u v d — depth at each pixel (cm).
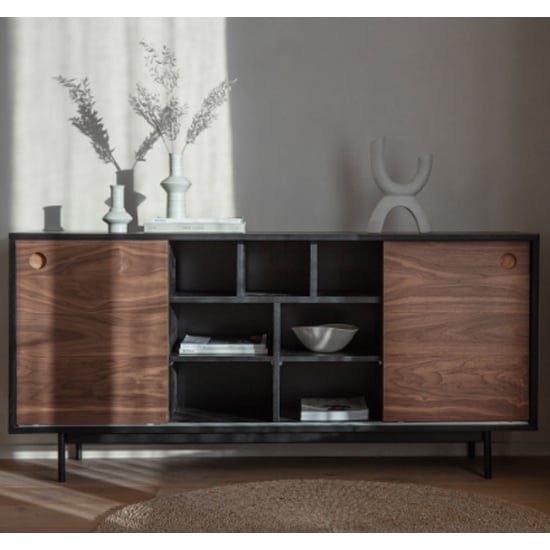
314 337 345
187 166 373
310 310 373
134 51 371
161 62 371
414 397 337
